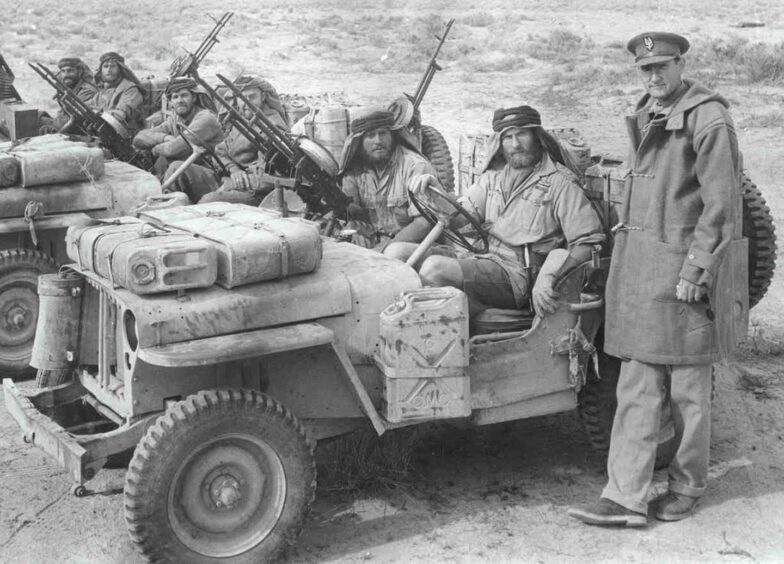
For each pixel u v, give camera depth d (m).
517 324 5.20
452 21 9.32
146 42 29.78
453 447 5.64
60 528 4.81
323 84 21.94
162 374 4.45
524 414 5.04
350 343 4.69
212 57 26.47
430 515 4.86
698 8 41.00
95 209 7.20
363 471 5.12
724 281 4.66
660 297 4.62
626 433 4.80
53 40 30.14
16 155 6.98
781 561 4.45
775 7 41.31
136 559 4.54
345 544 4.60
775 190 11.92
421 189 5.38
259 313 4.43
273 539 4.39
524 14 39.66
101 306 4.85
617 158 5.86
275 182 7.04
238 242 4.41
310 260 4.58
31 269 6.86
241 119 7.55
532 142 5.27
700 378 4.70
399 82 22.25
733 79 20.91
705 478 4.84
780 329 7.55
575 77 21.69
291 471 4.38
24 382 6.90
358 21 37.25
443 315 4.59
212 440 4.22
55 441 4.43
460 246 5.91
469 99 19.38
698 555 4.50
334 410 4.71
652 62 4.52
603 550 4.54
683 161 4.56
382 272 4.80
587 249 5.04
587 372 5.27
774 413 6.10
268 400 4.32
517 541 4.62
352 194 6.52
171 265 4.29
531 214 5.25
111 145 9.75
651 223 4.64
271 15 40.03
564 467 5.40
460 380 4.65
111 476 5.36
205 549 4.28
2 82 11.18
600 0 44.81
